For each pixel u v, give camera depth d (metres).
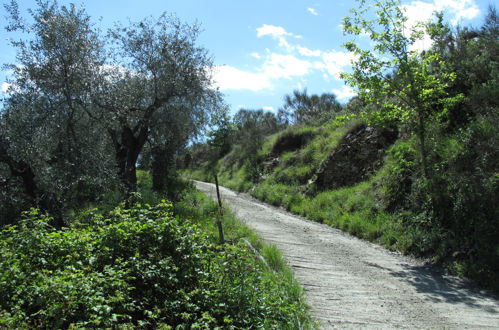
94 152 11.75
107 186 11.84
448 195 9.35
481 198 8.59
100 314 3.85
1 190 11.34
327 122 22.80
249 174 23.84
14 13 11.12
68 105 11.54
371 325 5.53
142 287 4.92
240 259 5.78
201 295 4.96
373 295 6.82
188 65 14.63
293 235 11.39
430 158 10.55
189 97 14.81
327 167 16.64
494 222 8.18
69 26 11.23
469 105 11.23
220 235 8.05
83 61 11.52
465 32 13.18
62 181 10.74
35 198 10.93
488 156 9.24
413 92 10.10
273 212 15.86
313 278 7.51
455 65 12.24
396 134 15.04
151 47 14.60
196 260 5.44
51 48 11.03
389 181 12.23
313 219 14.38
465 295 6.95
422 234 9.55
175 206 12.48
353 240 11.16
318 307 6.09
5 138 10.29
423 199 10.28
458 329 5.48
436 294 6.97
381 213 11.59
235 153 30.80
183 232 5.63
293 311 5.40
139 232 5.33
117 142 15.56
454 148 10.12
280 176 20.03
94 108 12.35
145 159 19.02
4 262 4.25
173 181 19.53
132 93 13.65
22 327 3.56
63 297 3.82
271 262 7.61
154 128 15.53
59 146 11.16
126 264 4.84
